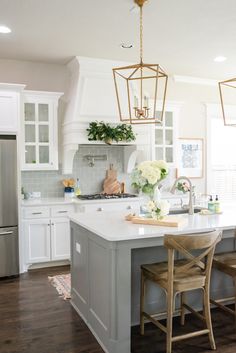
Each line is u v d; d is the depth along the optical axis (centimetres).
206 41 407
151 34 383
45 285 389
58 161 505
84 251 298
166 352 243
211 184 615
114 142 485
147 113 275
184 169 589
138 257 288
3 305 334
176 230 256
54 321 300
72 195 497
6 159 415
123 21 346
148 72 545
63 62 491
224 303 326
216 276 323
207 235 235
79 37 391
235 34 386
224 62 495
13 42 406
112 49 434
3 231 415
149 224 280
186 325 289
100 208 466
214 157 624
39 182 498
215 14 333
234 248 329
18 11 321
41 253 446
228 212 349
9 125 421
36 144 470
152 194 292
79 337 272
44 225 445
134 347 256
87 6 312
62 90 507
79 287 316
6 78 478
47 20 342
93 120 473
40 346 258
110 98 485
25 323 296
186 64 504
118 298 241
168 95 574
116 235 239
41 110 473
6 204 416
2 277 416
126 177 553
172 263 234
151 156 534
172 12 326
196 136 600
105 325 254
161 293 297
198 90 598
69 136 474
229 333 276
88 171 527
